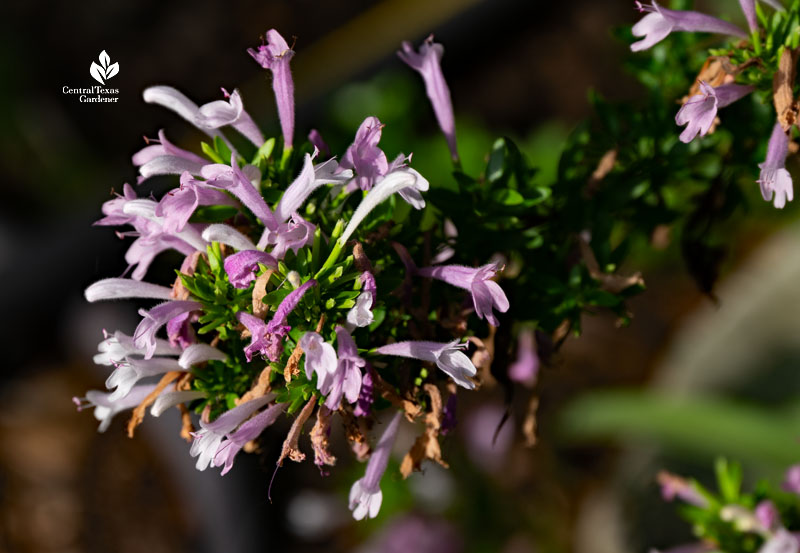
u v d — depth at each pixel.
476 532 1.41
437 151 1.63
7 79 2.00
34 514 1.55
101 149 2.00
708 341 1.52
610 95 1.96
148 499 1.55
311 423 0.79
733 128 0.86
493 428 1.43
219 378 0.78
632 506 1.38
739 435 1.15
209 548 1.49
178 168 0.76
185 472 1.52
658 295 1.72
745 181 1.05
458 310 0.80
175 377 0.79
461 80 2.00
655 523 1.33
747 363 1.45
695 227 0.89
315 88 1.85
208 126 0.78
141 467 1.57
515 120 1.96
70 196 1.92
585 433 1.36
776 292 1.49
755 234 1.63
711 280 0.90
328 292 0.76
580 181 0.87
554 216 0.87
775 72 0.80
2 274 1.64
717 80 0.81
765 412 1.26
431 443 0.78
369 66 1.86
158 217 0.76
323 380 0.74
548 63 2.00
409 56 0.83
